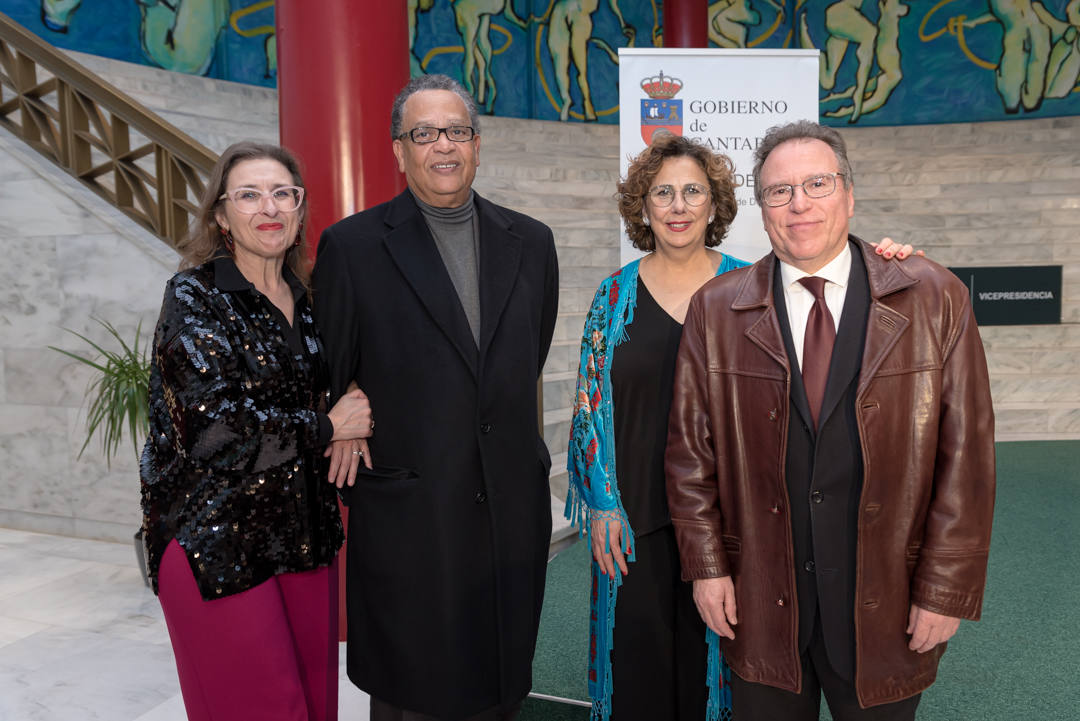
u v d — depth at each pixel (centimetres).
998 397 667
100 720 226
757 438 140
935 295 134
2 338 394
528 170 793
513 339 166
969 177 835
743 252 260
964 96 912
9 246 385
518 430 167
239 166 151
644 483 182
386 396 163
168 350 139
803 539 137
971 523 129
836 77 934
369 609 165
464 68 858
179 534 142
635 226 187
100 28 640
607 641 185
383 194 273
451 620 159
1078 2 875
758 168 145
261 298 153
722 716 175
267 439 146
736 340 144
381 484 163
